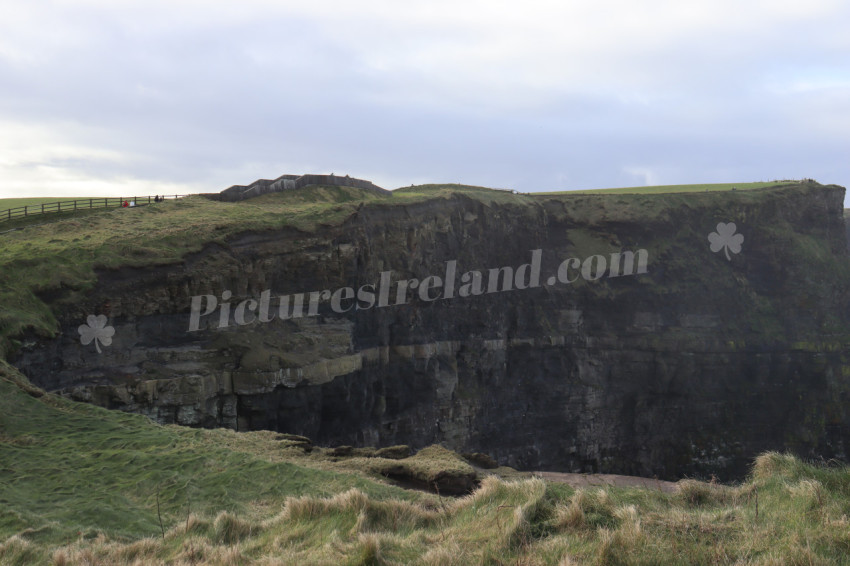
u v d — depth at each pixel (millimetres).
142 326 39219
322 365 45719
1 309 32688
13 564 13078
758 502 11961
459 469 24500
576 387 70688
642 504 12594
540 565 10008
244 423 42156
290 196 63000
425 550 11125
